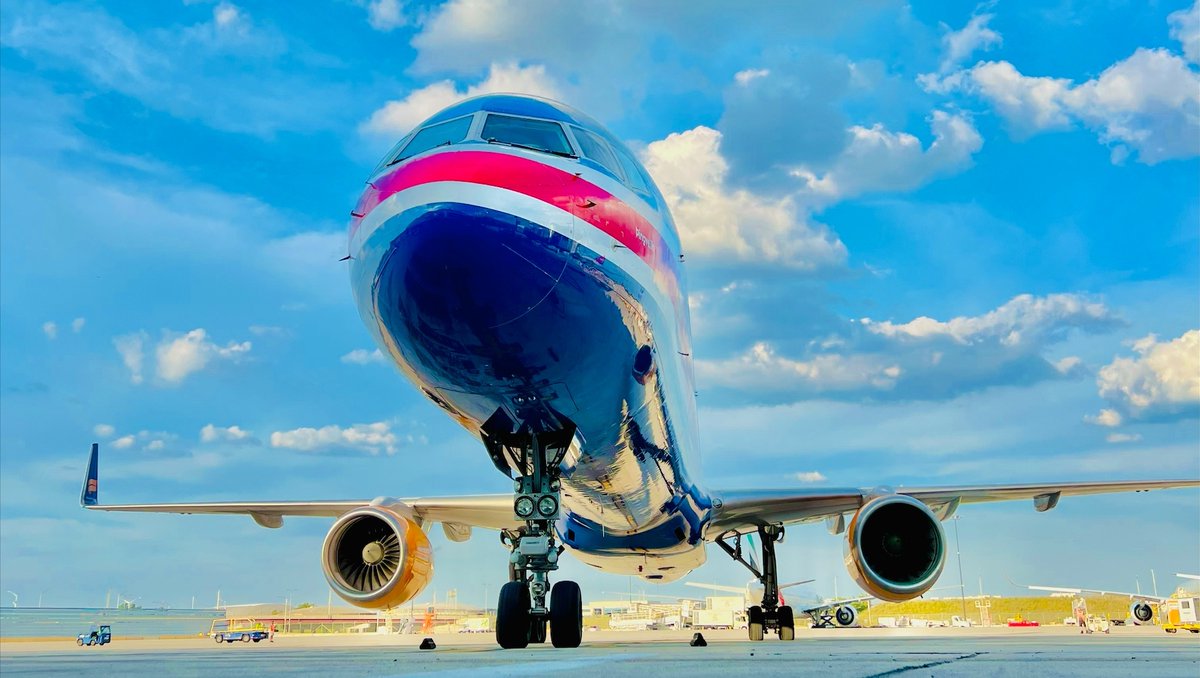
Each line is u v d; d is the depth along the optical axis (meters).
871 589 13.91
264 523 18.48
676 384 12.12
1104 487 16.88
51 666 5.91
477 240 8.10
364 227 8.64
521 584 9.83
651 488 13.20
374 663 6.11
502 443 10.39
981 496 17.19
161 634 95.06
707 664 5.45
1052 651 8.25
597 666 5.20
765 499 15.59
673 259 11.88
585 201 9.02
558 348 8.88
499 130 9.58
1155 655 6.95
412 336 8.68
